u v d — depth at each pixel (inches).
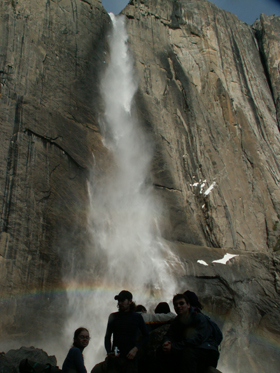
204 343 192.9
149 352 225.0
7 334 495.2
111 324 214.8
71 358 205.0
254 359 624.1
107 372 204.2
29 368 219.6
